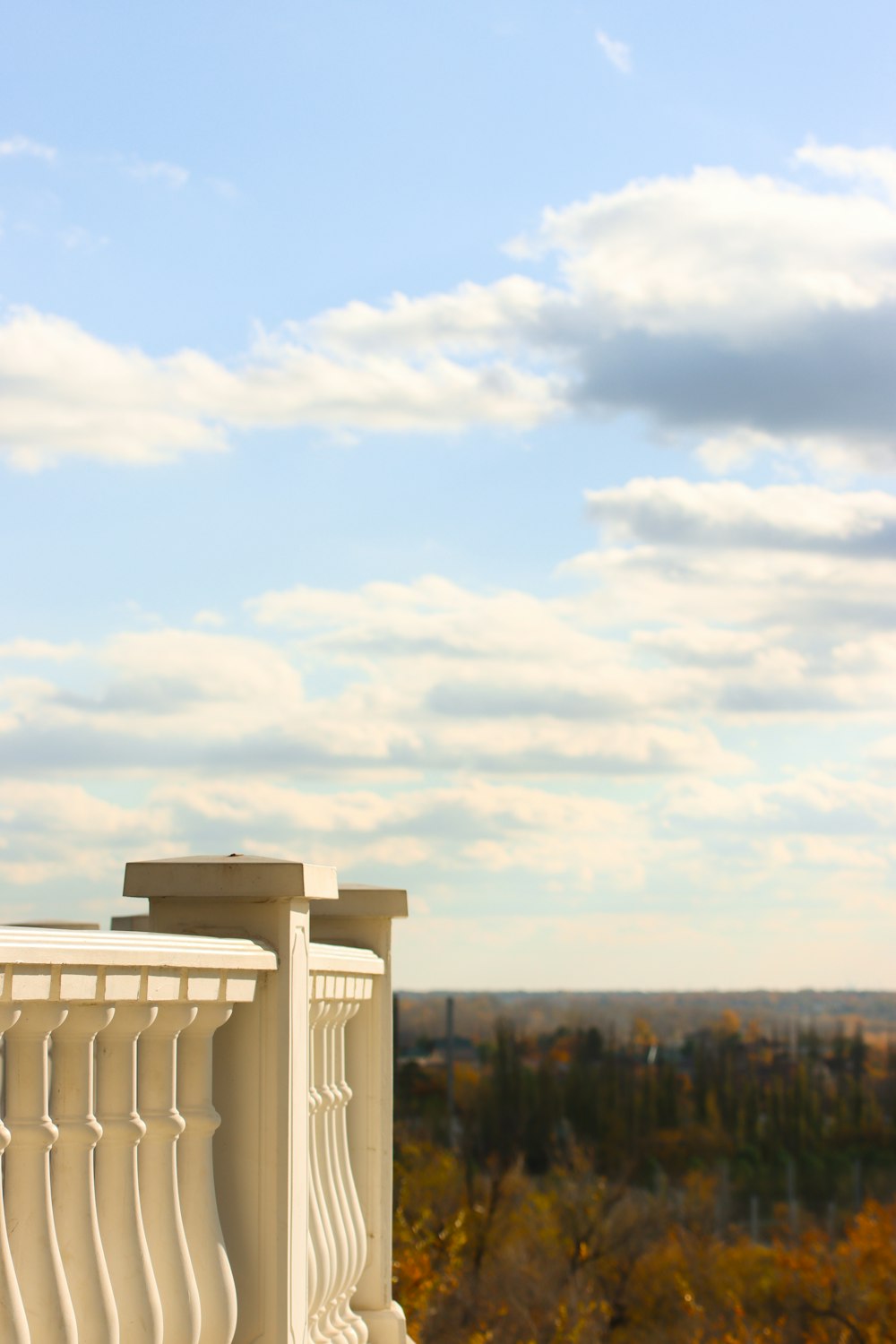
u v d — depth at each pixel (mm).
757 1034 109125
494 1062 80000
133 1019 3139
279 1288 3672
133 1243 3107
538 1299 30359
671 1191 50688
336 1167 4719
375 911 5336
